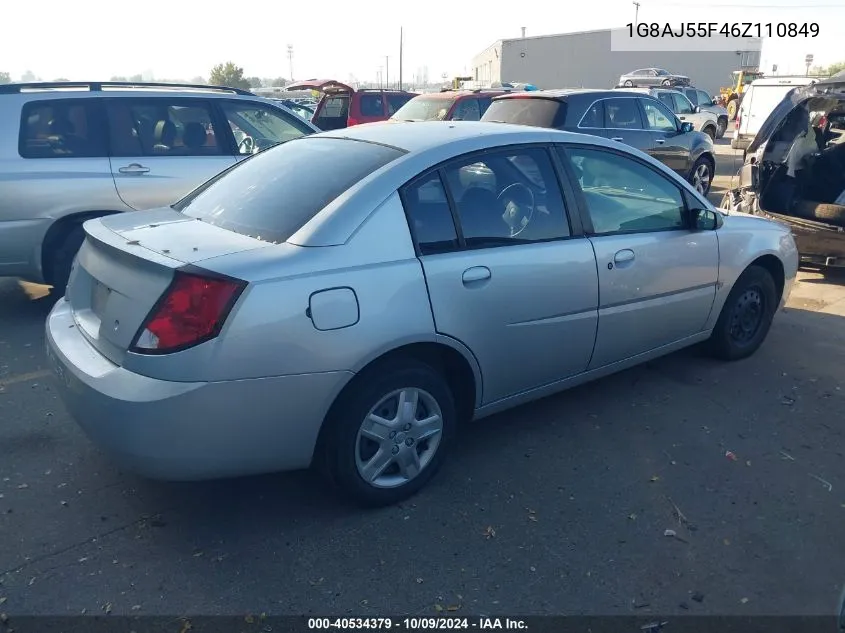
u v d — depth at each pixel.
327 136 3.81
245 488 3.33
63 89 5.69
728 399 4.34
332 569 2.79
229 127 6.33
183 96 6.13
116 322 2.82
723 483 3.43
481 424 3.99
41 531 2.99
